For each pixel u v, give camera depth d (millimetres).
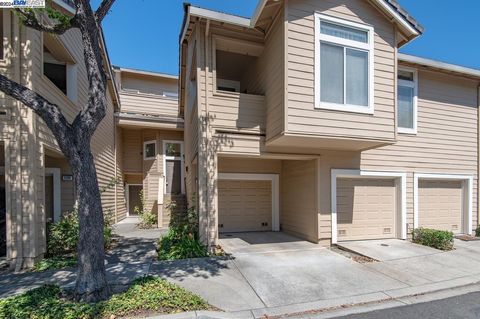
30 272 5699
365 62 7125
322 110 6652
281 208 10227
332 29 6906
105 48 10445
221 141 7488
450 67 9688
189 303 4133
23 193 6074
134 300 4043
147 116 14305
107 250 7457
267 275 5617
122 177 15352
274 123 7062
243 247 7723
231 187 9875
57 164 8469
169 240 7391
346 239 8625
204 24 7543
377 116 7090
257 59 8625
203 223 7285
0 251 6914
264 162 10102
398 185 9250
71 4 7480
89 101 4457
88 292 4082
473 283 5594
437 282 5527
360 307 4465
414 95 9602
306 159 8625
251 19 7180
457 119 10234
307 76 6574
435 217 9938
